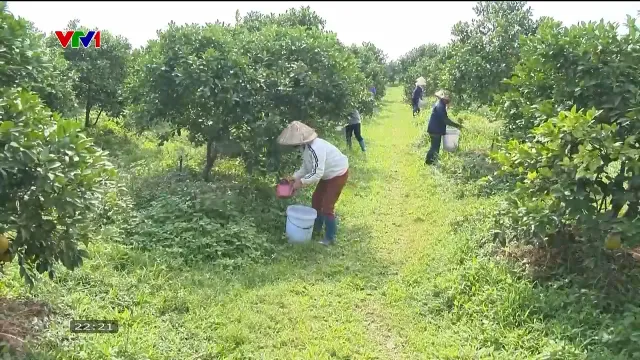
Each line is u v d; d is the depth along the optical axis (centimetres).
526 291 488
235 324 464
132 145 1166
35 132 351
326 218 681
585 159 445
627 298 469
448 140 1127
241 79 747
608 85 553
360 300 535
